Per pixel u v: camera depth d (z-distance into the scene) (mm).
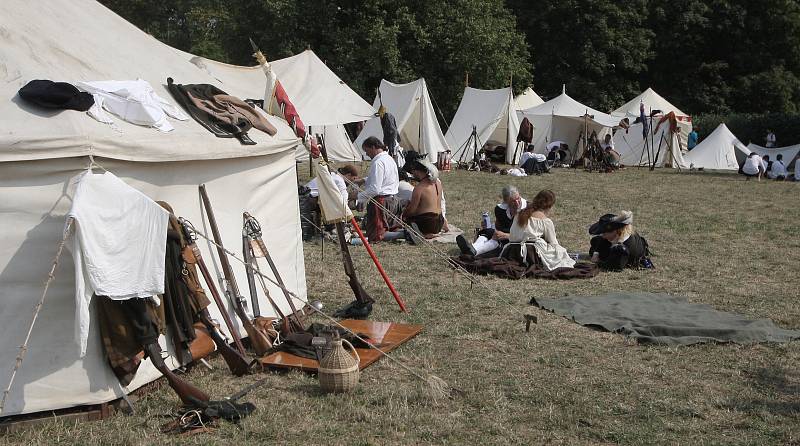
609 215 10148
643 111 26391
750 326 6938
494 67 31078
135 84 5477
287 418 4867
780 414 5043
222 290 5996
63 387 4750
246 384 5480
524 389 5453
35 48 5297
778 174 23328
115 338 4809
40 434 4543
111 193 4625
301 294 7168
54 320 4730
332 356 5305
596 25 39125
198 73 7020
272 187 6758
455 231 11914
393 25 29406
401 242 11070
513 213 10211
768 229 13125
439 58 30812
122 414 4914
